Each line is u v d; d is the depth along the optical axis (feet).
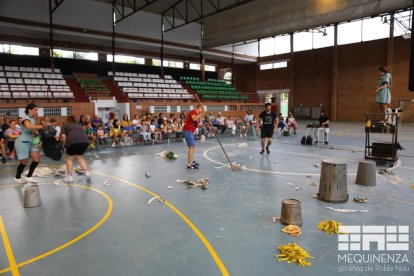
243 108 77.92
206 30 84.38
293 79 96.89
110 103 58.23
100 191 18.99
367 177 19.34
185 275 9.57
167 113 62.54
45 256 10.89
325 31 84.33
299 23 61.16
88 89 61.46
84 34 64.95
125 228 13.26
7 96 49.39
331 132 54.03
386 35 75.51
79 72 73.15
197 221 13.97
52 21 60.08
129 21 72.18
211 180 21.39
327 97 89.10
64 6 61.82
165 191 18.90
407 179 20.98
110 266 10.17
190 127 24.84
